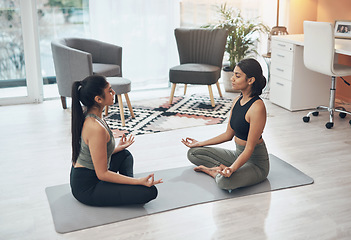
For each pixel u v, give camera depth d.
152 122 4.56
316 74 4.86
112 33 5.43
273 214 2.76
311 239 2.49
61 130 4.35
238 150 3.13
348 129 4.30
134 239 2.51
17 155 3.74
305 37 4.42
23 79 5.23
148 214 2.75
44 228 2.63
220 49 5.21
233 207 2.84
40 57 5.22
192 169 3.40
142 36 5.57
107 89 2.65
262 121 2.90
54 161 3.61
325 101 5.00
